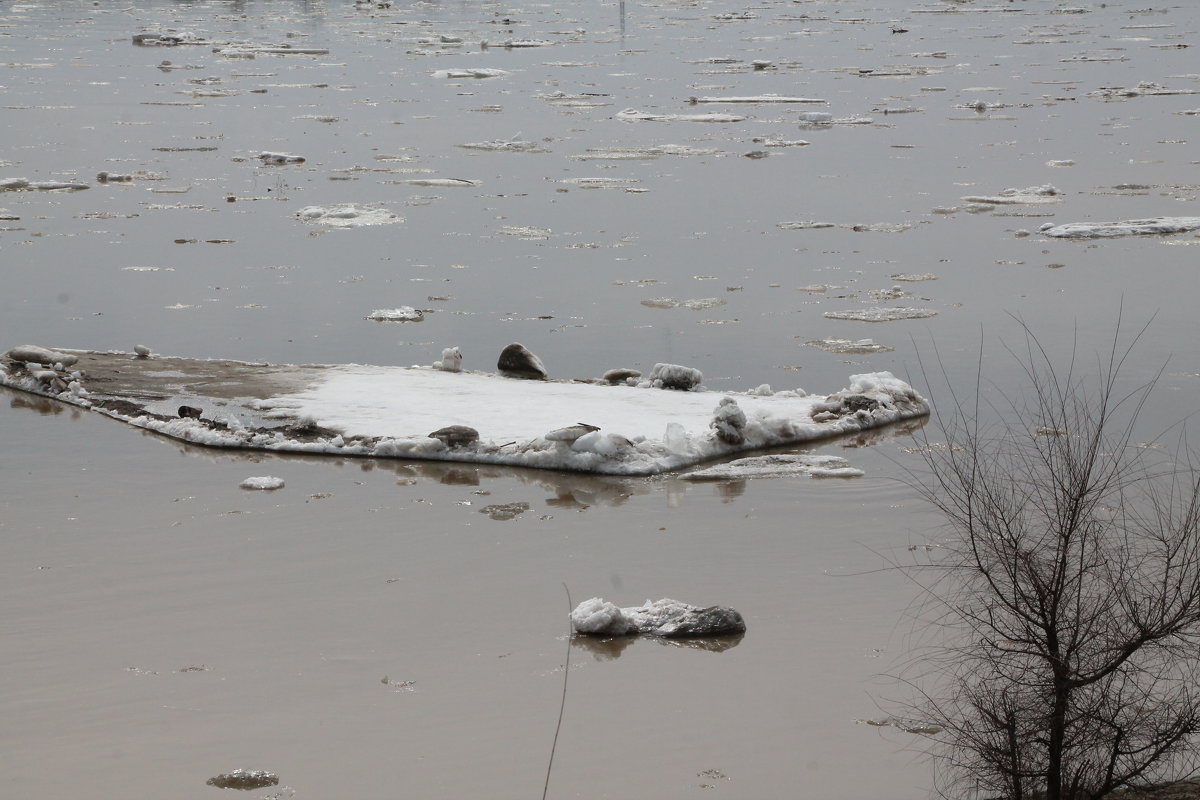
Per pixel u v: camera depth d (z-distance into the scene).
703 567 17.48
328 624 15.71
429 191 50.91
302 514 19.58
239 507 19.91
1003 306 34.03
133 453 22.58
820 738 12.95
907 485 20.53
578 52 106.06
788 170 54.84
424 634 15.44
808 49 106.50
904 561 17.45
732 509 19.75
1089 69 89.75
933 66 93.56
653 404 24.86
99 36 116.25
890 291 35.69
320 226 44.78
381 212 46.75
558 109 74.62
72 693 13.96
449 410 24.31
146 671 14.47
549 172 54.84
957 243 41.62
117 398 25.42
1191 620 11.06
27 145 61.62
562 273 38.34
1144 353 29.41
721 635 15.42
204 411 24.39
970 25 124.44
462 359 29.66
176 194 50.44
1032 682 11.23
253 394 25.45
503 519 19.42
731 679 14.29
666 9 150.50
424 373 27.22
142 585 16.91
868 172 54.19
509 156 58.94
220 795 11.93
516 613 16.05
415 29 126.50
